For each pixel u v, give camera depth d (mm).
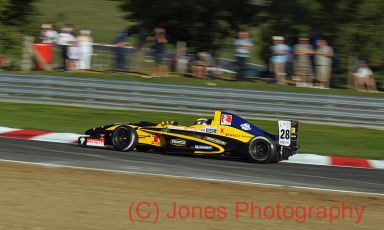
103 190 11273
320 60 24406
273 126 21219
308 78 24859
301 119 21828
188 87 22688
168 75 27094
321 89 24000
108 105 23422
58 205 9961
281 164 15641
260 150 15531
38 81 24031
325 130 21094
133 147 15953
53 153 15297
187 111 22688
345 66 25969
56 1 61156
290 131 15641
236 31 31062
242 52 25859
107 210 9805
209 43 31375
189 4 29109
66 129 19719
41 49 27422
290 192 11969
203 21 30969
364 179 14062
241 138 15742
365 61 26328
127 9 29453
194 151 15758
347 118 21484
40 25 34500
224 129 15914
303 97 21828
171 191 11469
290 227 9297
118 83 23297
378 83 26172
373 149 18516
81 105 23656
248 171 14258
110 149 16438
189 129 16016
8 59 30234
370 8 25844
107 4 62938
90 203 10211
